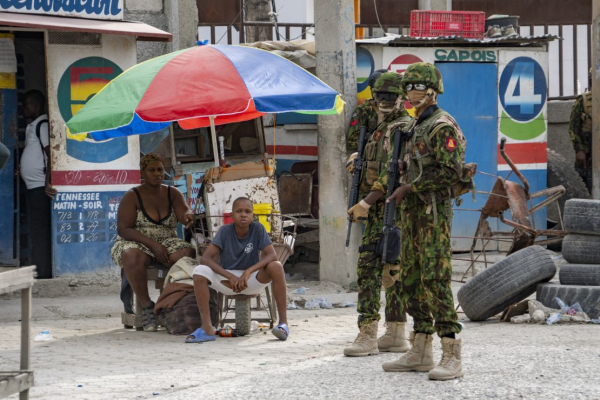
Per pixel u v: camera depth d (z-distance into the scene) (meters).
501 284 12.65
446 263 8.08
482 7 24.59
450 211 8.18
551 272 12.88
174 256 12.78
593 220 13.25
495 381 7.92
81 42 16.11
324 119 16.58
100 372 9.46
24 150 16.70
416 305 8.50
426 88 8.16
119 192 16.41
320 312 14.70
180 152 17.97
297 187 19.53
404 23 24.59
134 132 13.95
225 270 11.73
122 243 12.82
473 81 19.56
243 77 12.05
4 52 16.62
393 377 8.32
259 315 14.20
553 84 25.97
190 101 11.67
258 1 24.27
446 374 8.05
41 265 16.72
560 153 23.38
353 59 16.58
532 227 15.77
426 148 8.05
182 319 12.24
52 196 16.00
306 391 7.86
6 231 16.97
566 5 24.38
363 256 9.84
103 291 16.28
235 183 13.87
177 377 9.03
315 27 16.66
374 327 9.85
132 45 16.42
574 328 11.69
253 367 9.52
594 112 19.52
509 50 19.80
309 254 19.12
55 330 12.95
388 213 8.44
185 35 20.48
